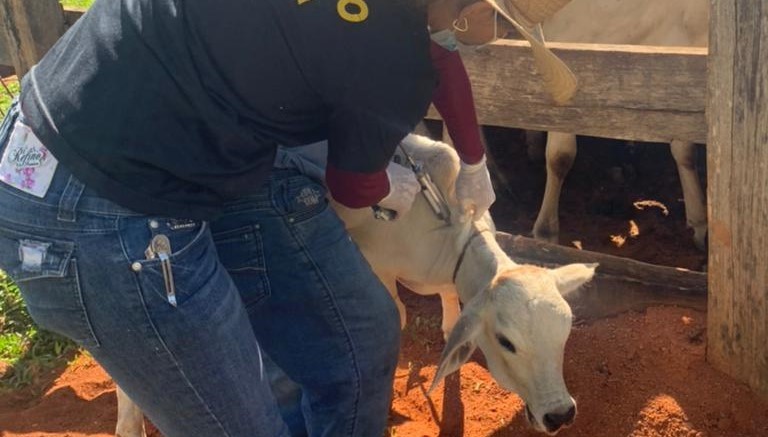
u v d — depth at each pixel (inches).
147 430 161.5
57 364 178.7
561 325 122.5
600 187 236.1
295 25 86.8
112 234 88.1
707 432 141.9
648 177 239.0
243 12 86.9
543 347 122.3
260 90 89.0
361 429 118.7
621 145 252.4
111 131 87.2
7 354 181.0
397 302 158.7
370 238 145.6
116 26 89.8
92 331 91.4
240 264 111.7
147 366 92.7
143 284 88.7
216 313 92.9
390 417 159.9
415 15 89.0
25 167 90.3
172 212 89.6
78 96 88.8
